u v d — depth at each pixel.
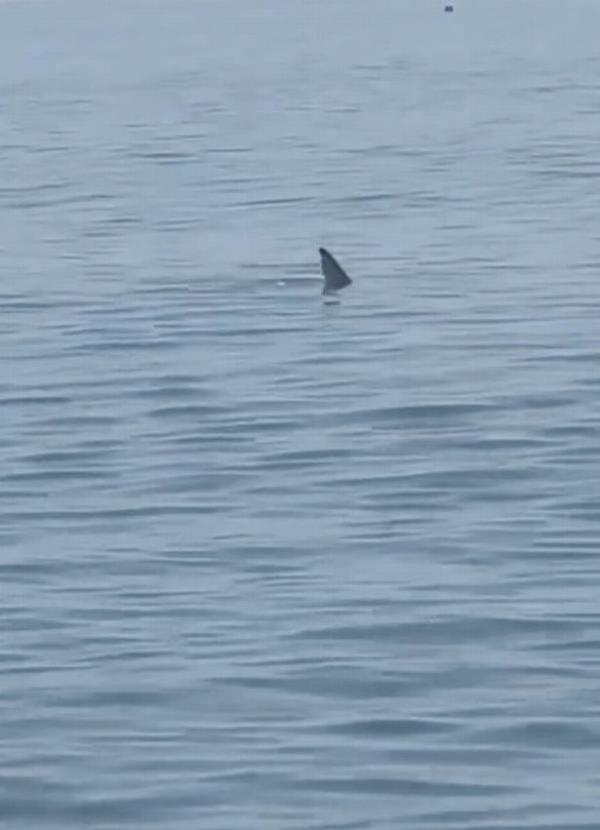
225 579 35.44
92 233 79.81
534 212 80.88
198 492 41.22
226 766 27.44
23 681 30.70
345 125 124.69
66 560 36.78
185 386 50.66
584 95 140.62
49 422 47.50
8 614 33.88
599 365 51.53
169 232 79.31
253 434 45.66
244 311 60.94
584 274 65.50
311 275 67.38
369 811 26.05
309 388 50.00
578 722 28.64
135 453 44.38
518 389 49.09
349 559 36.38
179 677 30.69
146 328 58.69
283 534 38.03
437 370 51.50
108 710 29.52
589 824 25.61
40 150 114.31
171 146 114.12
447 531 37.97
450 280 65.31
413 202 85.94
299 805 26.28
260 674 30.75
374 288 64.19
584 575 35.16
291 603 34.00
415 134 117.56
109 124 129.50
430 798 26.41
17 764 27.64
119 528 38.81
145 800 26.52
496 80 157.75
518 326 57.00
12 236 79.75
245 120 130.00
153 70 182.12
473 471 42.00
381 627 32.69
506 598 33.97
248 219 82.56
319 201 87.56
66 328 59.12
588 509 39.09
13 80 175.62
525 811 25.98
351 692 29.95
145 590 34.91
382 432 45.47
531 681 30.22
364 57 191.75
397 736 28.30
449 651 31.56
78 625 33.22
